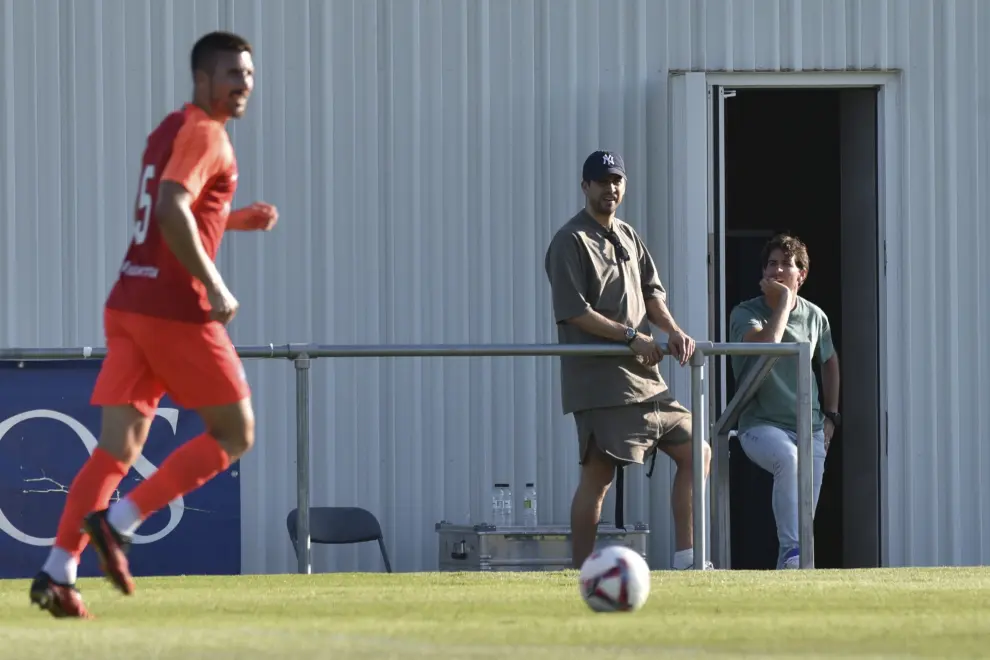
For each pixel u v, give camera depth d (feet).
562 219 101.50
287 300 99.09
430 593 49.19
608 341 74.74
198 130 43.70
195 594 49.44
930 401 103.76
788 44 103.40
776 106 131.85
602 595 41.78
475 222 100.73
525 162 101.30
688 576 58.49
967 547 103.40
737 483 121.49
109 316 44.91
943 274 104.17
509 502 99.60
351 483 98.99
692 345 72.59
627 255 76.33
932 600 45.91
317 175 99.71
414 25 100.63
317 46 99.91
